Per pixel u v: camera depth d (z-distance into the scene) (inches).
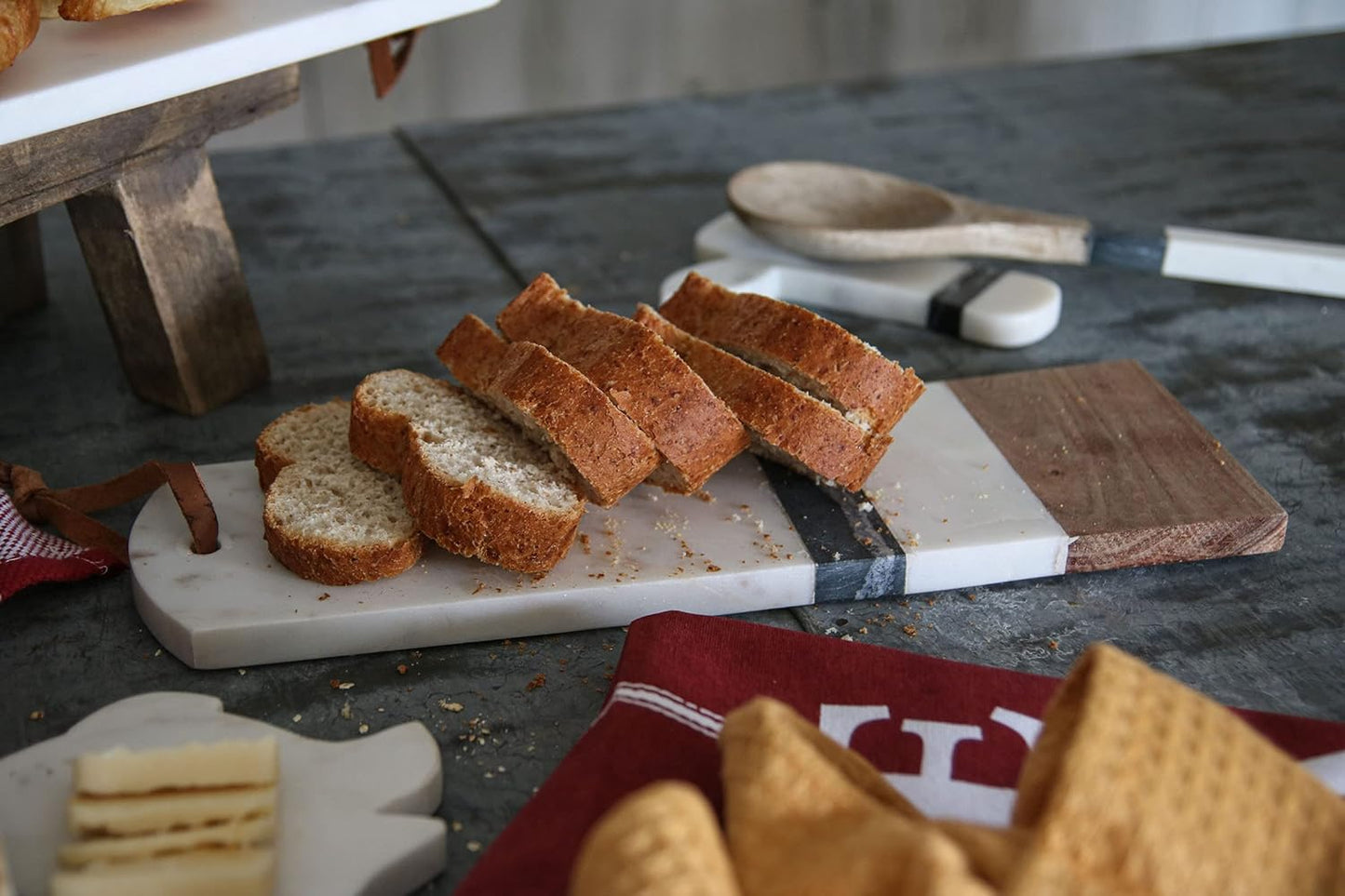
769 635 28.0
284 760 26.1
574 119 52.5
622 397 30.6
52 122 29.5
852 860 21.9
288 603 29.2
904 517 31.4
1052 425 34.2
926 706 27.0
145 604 29.5
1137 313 40.1
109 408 36.0
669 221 44.9
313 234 44.3
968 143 49.8
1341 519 32.6
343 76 84.0
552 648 29.6
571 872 24.1
